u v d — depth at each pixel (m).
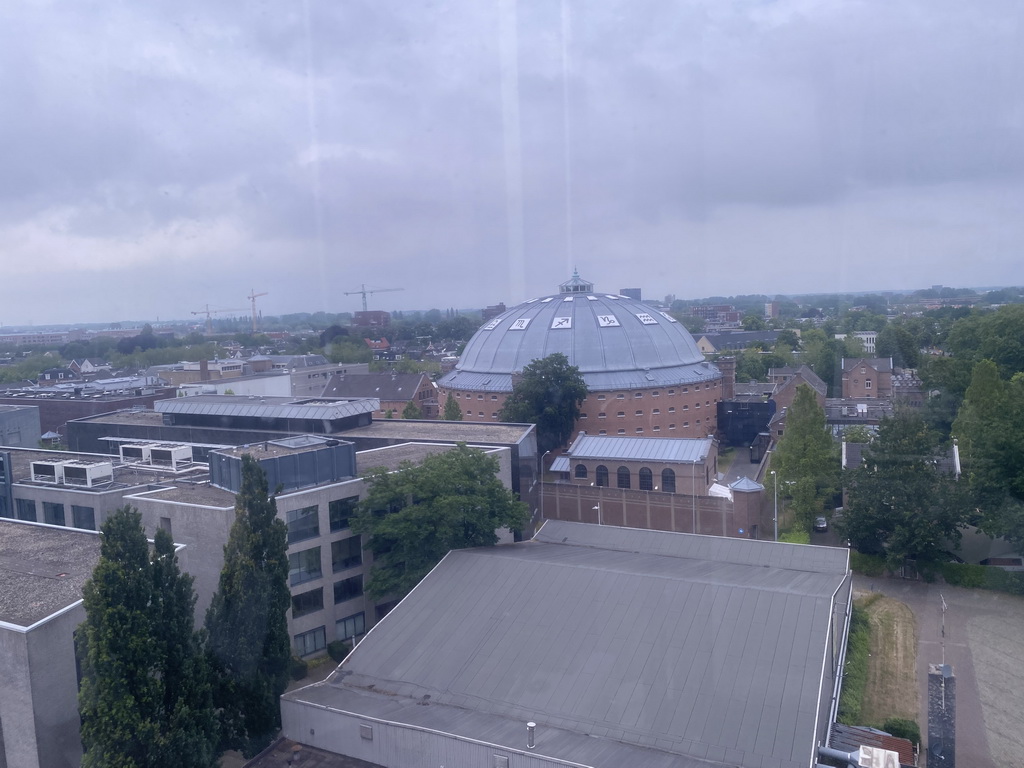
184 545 31.12
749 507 50.38
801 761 22.39
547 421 73.50
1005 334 64.19
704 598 29.98
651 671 26.69
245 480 26.41
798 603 28.83
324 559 36.59
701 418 83.12
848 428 60.81
